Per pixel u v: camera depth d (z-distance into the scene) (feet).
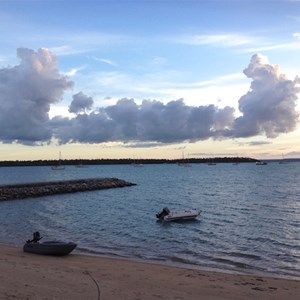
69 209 148.56
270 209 142.51
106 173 567.59
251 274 54.54
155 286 42.37
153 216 126.93
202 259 65.31
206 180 357.61
